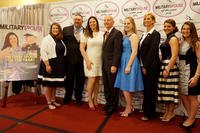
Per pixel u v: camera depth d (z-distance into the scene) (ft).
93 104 11.85
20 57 11.87
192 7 10.28
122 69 10.14
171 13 10.72
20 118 10.02
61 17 13.39
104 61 10.57
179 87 9.11
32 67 12.17
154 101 9.82
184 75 8.86
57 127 9.05
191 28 8.48
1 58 11.46
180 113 10.80
